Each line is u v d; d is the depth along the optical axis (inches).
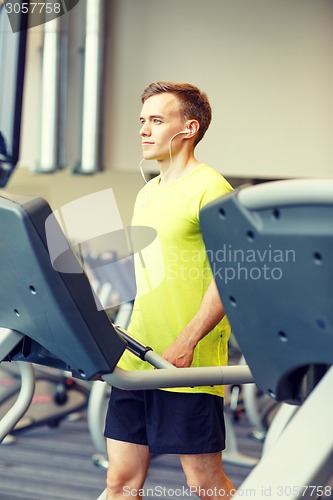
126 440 110.1
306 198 46.4
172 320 108.2
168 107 110.9
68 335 73.1
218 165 338.6
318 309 48.9
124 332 93.0
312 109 341.7
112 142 351.6
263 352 54.5
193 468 108.7
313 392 49.8
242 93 339.6
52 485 189.6
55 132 331.9
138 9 348.5
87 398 247.6
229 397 267.7
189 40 343.3
